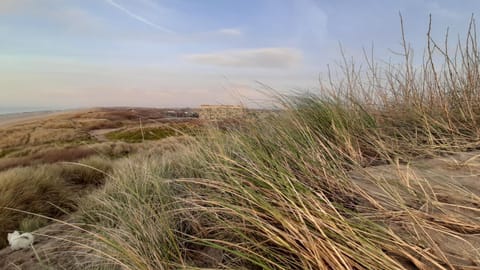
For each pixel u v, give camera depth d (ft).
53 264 7.20
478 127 7.51
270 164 6.31
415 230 3.96
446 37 8.19
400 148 7.59
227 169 6.29
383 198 5.17
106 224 8.25
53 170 20.48
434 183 5.35
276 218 4.43
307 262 3.79
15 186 14.93
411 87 9.51
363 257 3.57
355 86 10.89
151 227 5.81
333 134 8.51
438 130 7.95
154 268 4.71
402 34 9.59
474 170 5.62
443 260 3.46
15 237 10.19
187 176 9.05
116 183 10.43
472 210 4.44
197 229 5.89
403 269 3.26
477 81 8.48
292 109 10.14
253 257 4.21
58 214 14.83
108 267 5.50
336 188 5.84
